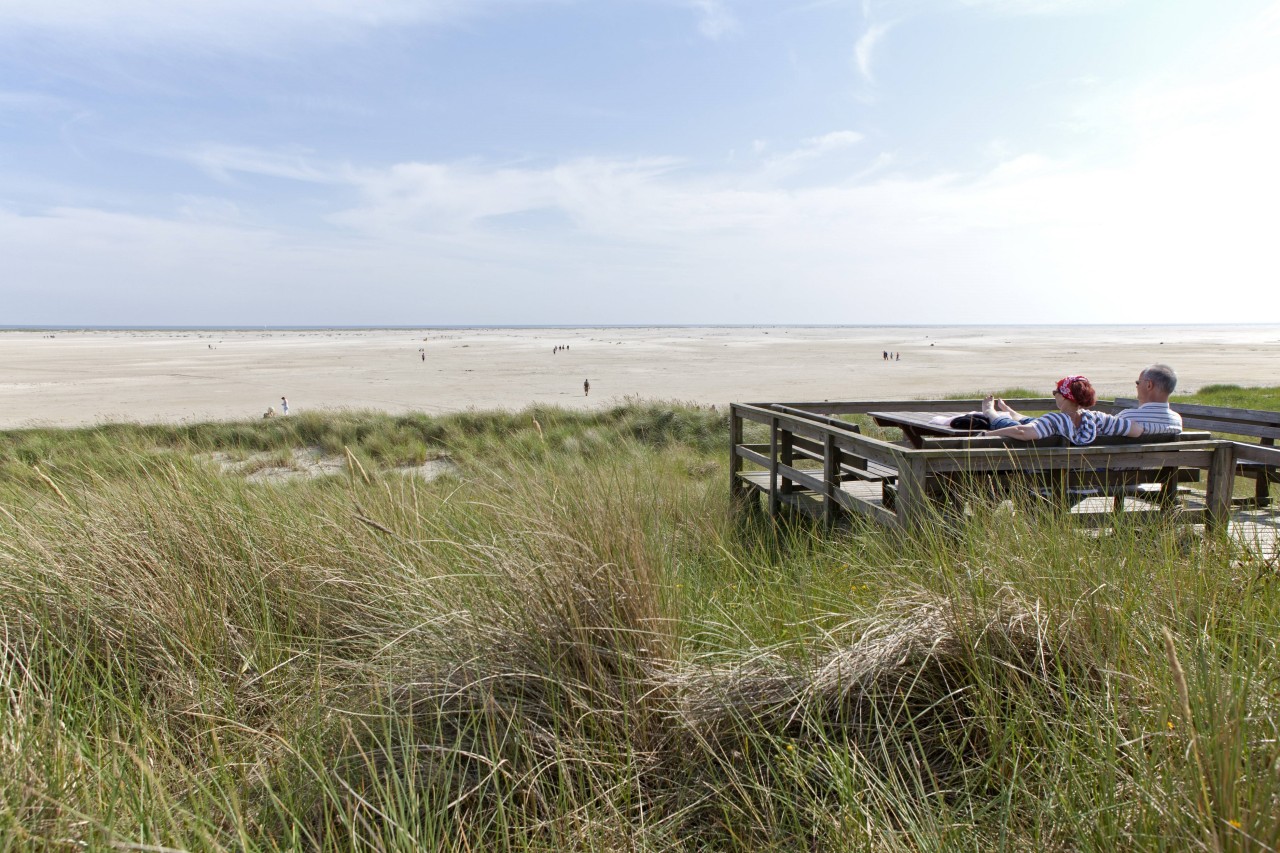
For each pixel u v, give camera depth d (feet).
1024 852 6.17
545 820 6.66
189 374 155.02
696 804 6.98
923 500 13.10
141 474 15.24
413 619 9.02
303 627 9.98
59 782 5.88
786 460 20.10
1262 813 5.14
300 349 295.07
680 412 52.29
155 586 9.69
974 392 103.60
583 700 7.68
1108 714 6.95
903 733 7.75
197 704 7.93
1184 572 9.55
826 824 6.45
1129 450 13.80
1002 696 7.64
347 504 12.84
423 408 89.30
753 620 10.19
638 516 11.16
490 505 12.77
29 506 12.73
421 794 6.79
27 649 8.58
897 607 9.39
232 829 5.99
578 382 132.87
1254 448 13.60
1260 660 6.98
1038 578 8.99
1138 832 5.74
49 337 525.75
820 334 618.85
